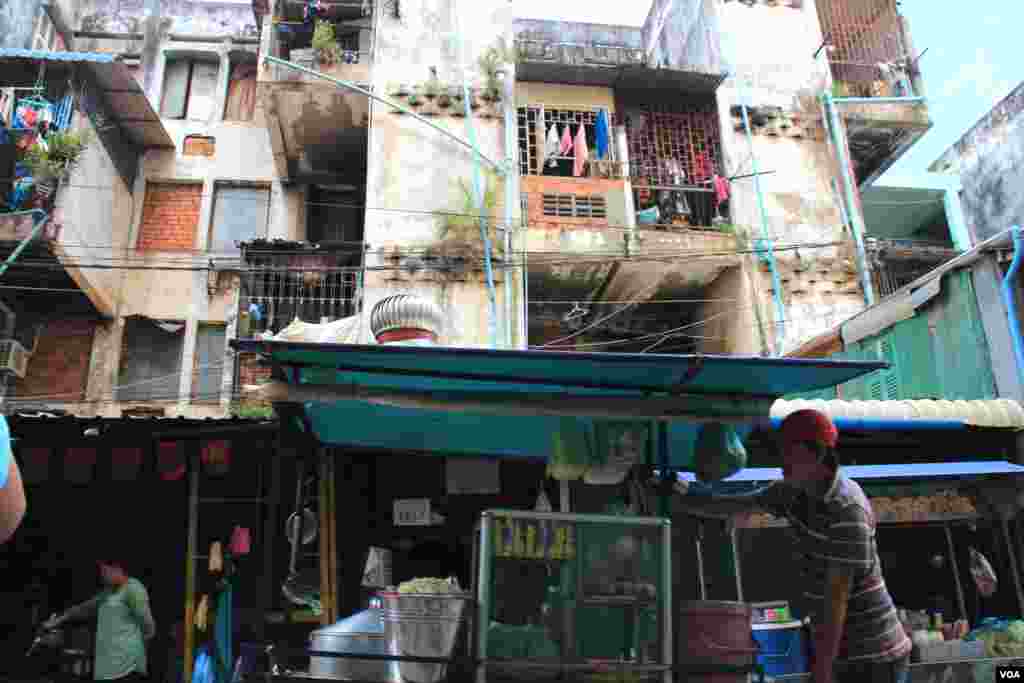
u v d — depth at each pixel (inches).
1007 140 852.0
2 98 555.8
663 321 666.2
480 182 607.5
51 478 297.6
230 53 771.4
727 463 182.7
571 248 586.2
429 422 222.8
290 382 172.9
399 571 286.5
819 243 641.0
